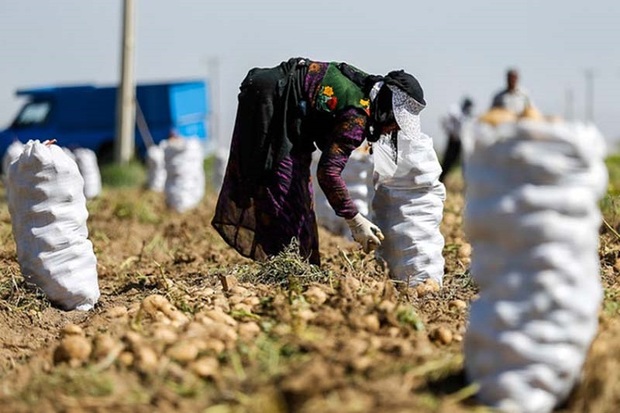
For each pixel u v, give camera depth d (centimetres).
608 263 1834
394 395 987
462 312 1433
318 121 1620
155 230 3017
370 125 1567
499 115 1027
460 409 988
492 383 1005
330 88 1591
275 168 1650
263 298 1447
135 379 1112
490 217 1000
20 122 6644
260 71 1648
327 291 1455
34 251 1662
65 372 1146
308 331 1213
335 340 1164
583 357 1016
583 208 989
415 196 1659
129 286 1877
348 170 2345
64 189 1658
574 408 1018
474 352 1023
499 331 1002
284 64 1645
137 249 2589
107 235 2847
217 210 1703
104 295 1809
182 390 1065
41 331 1587
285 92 1625
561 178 985
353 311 1263
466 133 1030
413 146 1638
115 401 1053
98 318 1531
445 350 1177
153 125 6712
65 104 6588
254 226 1683
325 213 2591
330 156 1554
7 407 1086
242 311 1355
